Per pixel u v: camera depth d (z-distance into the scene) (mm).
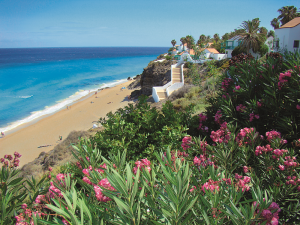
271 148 2875
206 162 2727
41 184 2893
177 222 1361
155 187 1961
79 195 1887
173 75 33438
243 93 5055
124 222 1392
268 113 4359
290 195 2381
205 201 1555
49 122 31438
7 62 130125
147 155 4434
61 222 1403
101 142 4449
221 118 5066
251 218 1393
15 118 33875
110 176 1408
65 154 14648
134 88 51344
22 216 1939
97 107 37250
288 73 4309
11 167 3062
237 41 34531
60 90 53688
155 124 5215
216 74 20734
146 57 187250
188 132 5297
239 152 2916
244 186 1947
